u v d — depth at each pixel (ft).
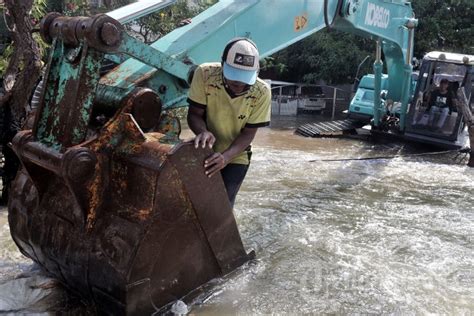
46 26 11.23
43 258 11.43
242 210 17.76
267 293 11.68
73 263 10.52
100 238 10.16
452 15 52.37
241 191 20.30
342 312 11.07
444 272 13.29
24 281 11.86
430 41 51.49
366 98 37.04
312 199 19.61
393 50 30.48
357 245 14.90
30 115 13.17
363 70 51.19
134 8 14.34
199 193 10.62
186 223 10.61
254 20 16.43
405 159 28.22
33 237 11.48
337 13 20.67
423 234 16.08
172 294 10.72
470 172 25.46
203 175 10.59
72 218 10.54
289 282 12.26
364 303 11.47
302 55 54.39
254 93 11.27
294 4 17.94
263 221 16.69
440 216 18.08
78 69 10.21
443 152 30.19
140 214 9.87
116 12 14.05
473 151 26.81
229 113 11.39
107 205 10.37
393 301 11.59
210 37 14.98
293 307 11.18
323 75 52.60
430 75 30.14
